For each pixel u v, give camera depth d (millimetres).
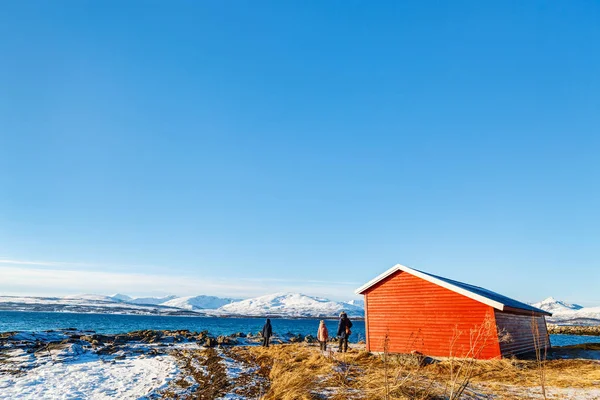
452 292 18562
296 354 19656
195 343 31125
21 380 14797
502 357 16266
